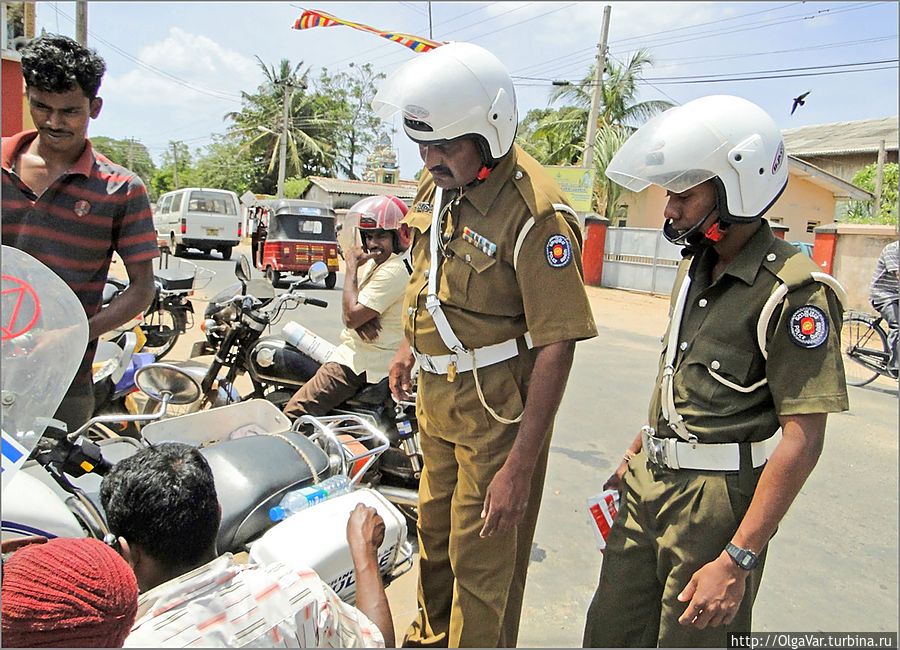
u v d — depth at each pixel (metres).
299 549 1.97
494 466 1.99
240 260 3.91
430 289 2.00
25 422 1.45
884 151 18.03
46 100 2.17
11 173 2.28
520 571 2.22
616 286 16.19
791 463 1.59
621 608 2.00
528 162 1.97
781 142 1.72
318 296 11.50
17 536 1.68
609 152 17.91
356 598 1.81
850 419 5.86
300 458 2.41
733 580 1.61
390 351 3.20
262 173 34.34
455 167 1.85
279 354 3.56
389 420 3.29
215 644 1.26
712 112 1.69
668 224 1.81
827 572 3.19
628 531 1.98
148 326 5.64
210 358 6.31
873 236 11.79
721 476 1.75
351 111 33.31
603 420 5.38
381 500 2.27
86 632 1.07
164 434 2.56
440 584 2.32
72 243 2.35
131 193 2.42
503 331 1.94
